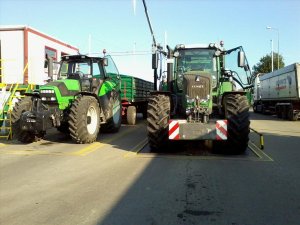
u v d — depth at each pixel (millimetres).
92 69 11234
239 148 7973
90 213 4426
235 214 4375
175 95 8828
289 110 19484
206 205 4688
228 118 7816
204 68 9266
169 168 6695
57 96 9531
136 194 5148
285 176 6133
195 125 7484
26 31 14562
